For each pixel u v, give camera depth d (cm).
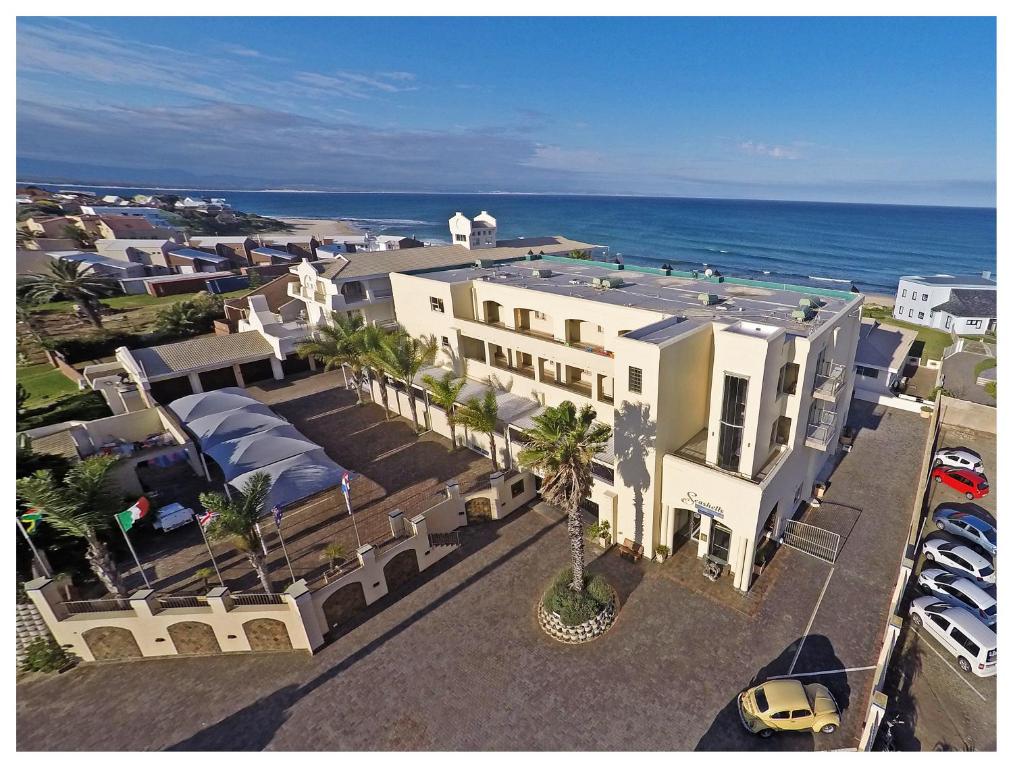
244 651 2127
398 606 2308
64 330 6144
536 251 6125
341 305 4753
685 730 1734
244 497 2066
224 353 4656
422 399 3781
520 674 1959
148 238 11788
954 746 1677
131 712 1905
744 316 2748
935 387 4322
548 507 2961
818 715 1675
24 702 1969
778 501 2391
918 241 19475
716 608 2208
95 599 2258
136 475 2952
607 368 2866
